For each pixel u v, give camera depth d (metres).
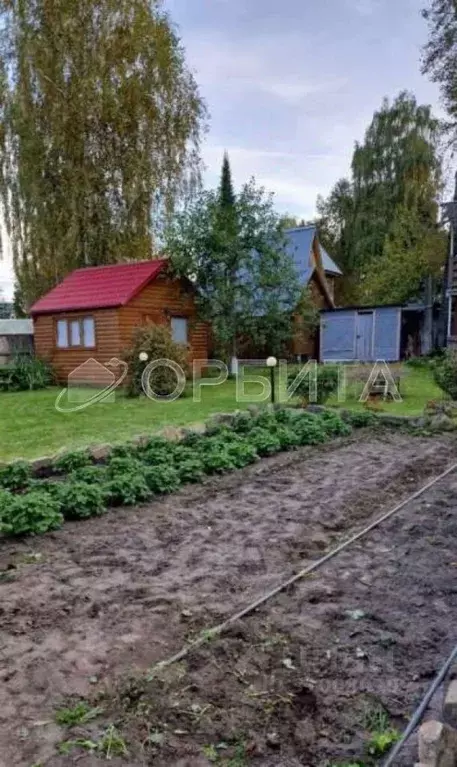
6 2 16.86
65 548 3.53
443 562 3.32
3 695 2.06
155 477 4.75
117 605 2.77
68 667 2.23
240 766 1.73
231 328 15.34
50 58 16.94
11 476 4.89
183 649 2.37
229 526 3.95
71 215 17.95
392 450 6.43
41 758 1.75
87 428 8.06
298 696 2.07
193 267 15.27
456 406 8.24
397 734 1.85
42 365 15.38
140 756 1.77
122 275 15.34
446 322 18.77
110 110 17.30
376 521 4.04
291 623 2.59
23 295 19.45
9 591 2.92
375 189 29.72
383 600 2.83
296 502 4.50
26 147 17.39
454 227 17.52
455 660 2.23
